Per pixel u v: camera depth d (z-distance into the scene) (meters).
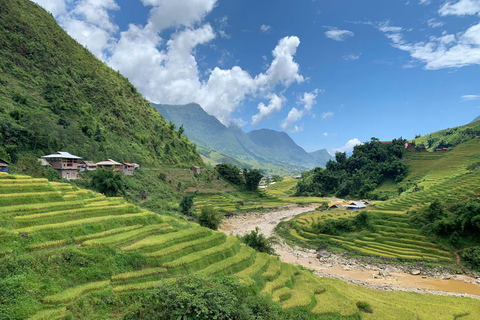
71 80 137.38
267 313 29.02
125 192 84.56
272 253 65.38
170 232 43.72
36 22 145.12
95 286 26.50
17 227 31.56
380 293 49.81
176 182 136.00
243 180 178.38
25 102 99.31
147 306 24.97
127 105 167.00
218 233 48.00
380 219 86.81
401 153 189.75
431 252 68.81
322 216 105.69
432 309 41.69
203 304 23.95
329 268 67.94
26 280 23.97
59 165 75.50
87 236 33.94
